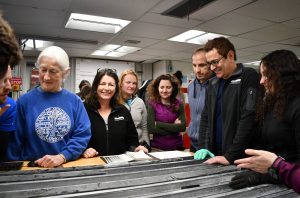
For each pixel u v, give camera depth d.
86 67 6.65
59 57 1.19
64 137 1.24
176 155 1.20
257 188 0.68
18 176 0.74
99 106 1.66
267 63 1.10
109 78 1.62
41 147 1.21
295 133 0.93
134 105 2.27
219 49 1.36
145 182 0.70
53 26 3.90
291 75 1.02
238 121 1.35
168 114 2.31
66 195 0.59
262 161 0.70
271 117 1.07
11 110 1.11
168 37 4.49
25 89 6.04
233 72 1.41
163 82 2.31
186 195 0.62
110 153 1.58
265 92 1.17
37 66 1.27
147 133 2.29
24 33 4.26
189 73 7.22
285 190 0.70
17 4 3.02
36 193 0.61
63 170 0.83
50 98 1.24
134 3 2.96
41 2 2.96
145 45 5.14
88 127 1.29
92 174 0.78
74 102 1.31
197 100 1.97
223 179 0.75
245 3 2.89
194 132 1.97
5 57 0.47
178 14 3.31
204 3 2.95
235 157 1.16
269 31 4.02
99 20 3.69
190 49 5.45
